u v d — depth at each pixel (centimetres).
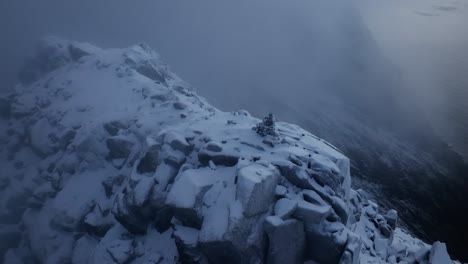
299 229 1354
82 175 2536
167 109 2736
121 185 2233
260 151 1709
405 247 2153
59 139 3050
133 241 1678
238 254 1271
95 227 2053
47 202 2644
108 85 3612
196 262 1374
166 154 1822
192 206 1425
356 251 1331
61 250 2166
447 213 4012
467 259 3294
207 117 2453
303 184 1491
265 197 1377
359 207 2314
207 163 1722
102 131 2733
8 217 2898
